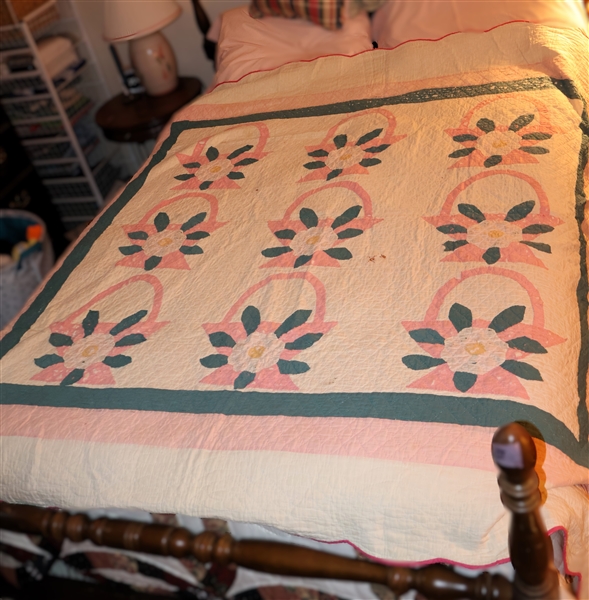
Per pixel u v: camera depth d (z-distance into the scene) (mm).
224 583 1263
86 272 1645
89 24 3109
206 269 1540
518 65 1944
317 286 1393
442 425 1057
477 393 1097
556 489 988
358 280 1381
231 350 1307
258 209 1696
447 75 2004
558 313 1219
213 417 1175
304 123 2010
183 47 3096
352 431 1081
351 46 2314
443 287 1309
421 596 1068
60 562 1427
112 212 1860
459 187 1562
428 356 1184
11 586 1518
